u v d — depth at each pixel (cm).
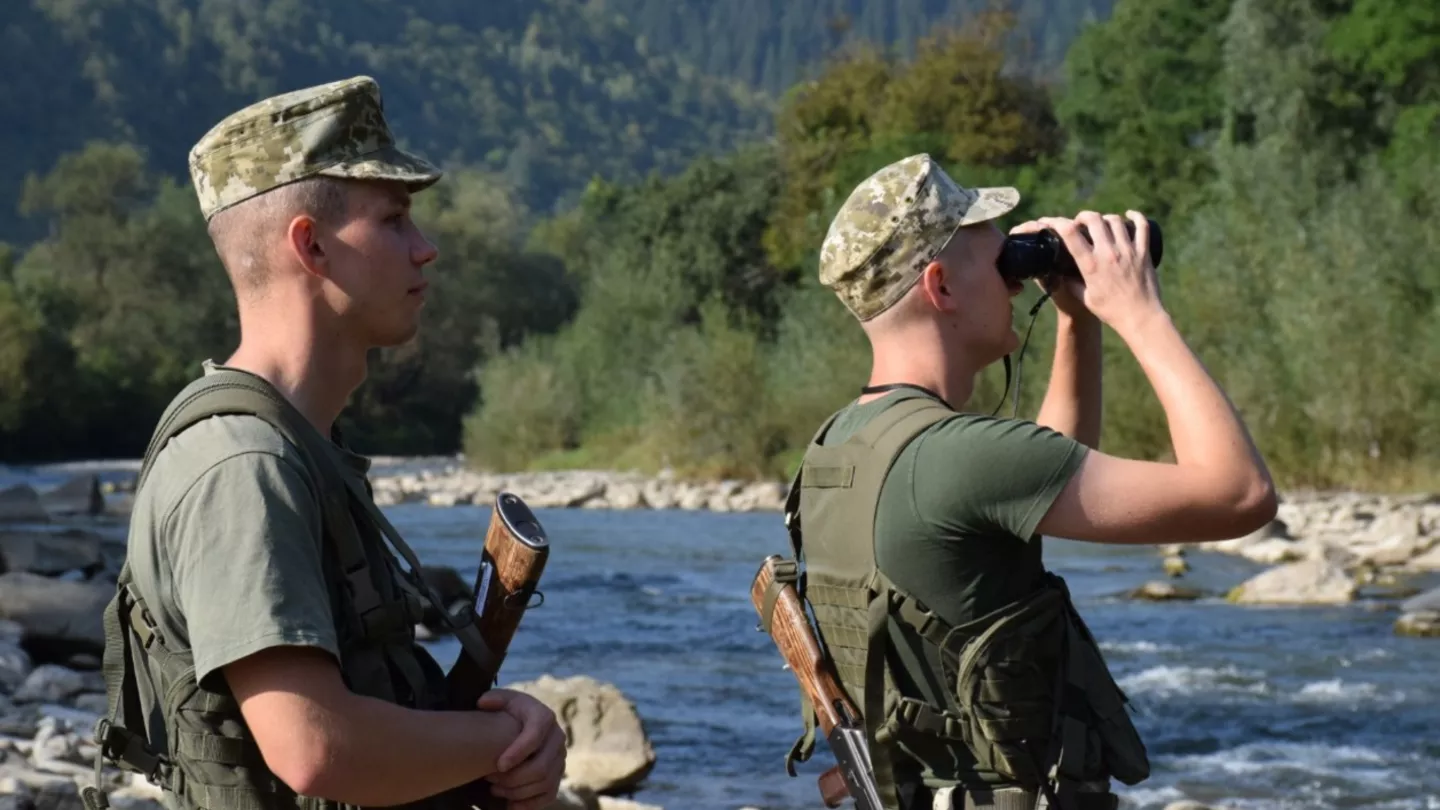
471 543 2598
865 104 5575
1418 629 1353
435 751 228
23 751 776
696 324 5762
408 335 250
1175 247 3609
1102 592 1694
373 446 8050
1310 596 1572
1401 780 859
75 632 1088
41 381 7144
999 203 294
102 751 233
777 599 296
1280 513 2458
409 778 225
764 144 6406
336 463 237
